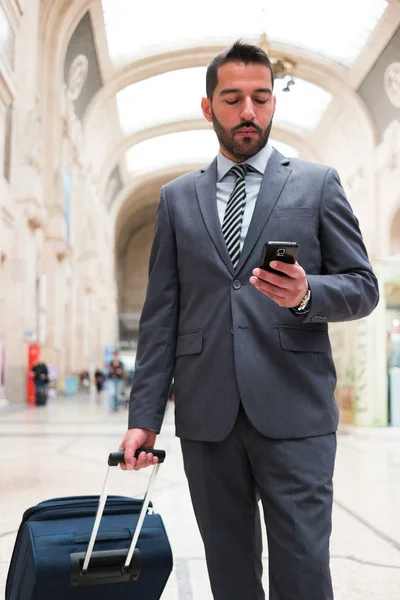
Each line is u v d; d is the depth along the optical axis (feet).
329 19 85.81
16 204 61.72
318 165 6.02
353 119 98.73
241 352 5.44
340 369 42.70
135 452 5.57
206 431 5.56
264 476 5.42
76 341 103.55
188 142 134.72
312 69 93.97
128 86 100.48
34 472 20.56
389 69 84.17
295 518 5.18
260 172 5.95
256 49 5.73
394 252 90.07
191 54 94.89
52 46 73.61
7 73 53.11
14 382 62.23
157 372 6.01
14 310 61.31
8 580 5.80
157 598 5.57
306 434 5.36
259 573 5.92
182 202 6.20
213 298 5.72
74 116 89.81
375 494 16.88
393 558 10.89
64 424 40.83
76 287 98.07
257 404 5.35
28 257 64.34
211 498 5.69
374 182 93.15
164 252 6.26
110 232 144.05
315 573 5.06
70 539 5.29
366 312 5.56
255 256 5.62
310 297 5.02
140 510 5.87
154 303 6.21
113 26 86.48
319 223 5.76
